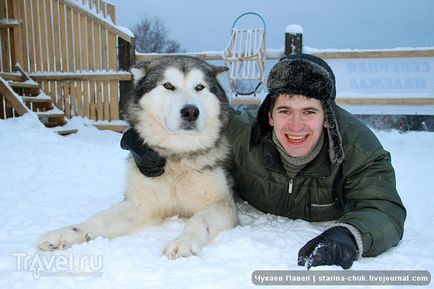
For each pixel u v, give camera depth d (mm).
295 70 2156
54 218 2633
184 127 2436
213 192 2535
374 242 1855
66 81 9102
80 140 7234
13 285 1498
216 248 1938
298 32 8234
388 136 7652
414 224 2662
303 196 2531
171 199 2578
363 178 2189
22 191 3516
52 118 8641
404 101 7898
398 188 3844
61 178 4133
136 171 2531
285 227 2418
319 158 2373
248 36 8266
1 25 9047
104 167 4797
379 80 8039
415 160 5660
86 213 2785
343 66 8188
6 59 9242
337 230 1812
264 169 2535
